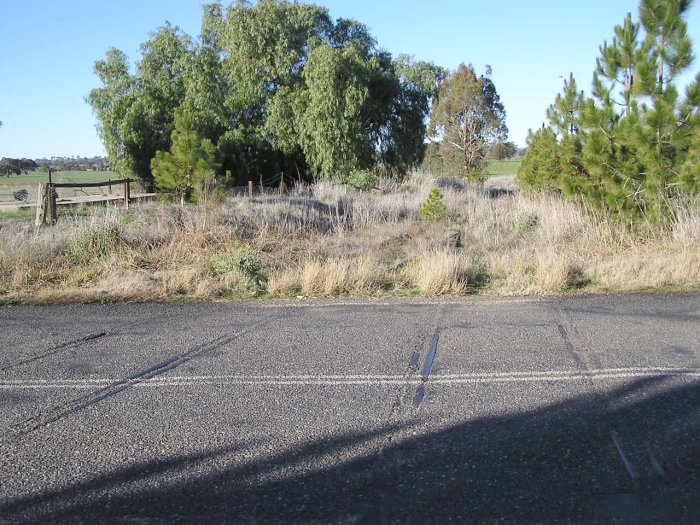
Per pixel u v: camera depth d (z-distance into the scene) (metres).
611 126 12.12
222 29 32.31
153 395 5.32
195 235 12.79
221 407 4.98
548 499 3.42
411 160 33.03
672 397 4.81
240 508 3.46
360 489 3.61
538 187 17.19
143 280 10.60
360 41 32.44
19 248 11.39
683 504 3.33
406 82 32.34
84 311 8.96
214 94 31.66
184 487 3.71
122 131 32.41
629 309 7.99
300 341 6.96
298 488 3.65
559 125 15.61
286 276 10.31
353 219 16.39
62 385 5.66
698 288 9.19
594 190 12.50
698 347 6.15
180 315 8.58
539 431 4.29
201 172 16.94
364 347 6.62
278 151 31.34
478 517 3.27
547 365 5.75
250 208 15.74
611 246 11.62
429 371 5.71
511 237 13.40
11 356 6.66
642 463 3.79
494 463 3.86
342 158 27.89
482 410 4.71
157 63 33.81
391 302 9.16
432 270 9.98
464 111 55.00
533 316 7.82
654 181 11.45
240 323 7.99
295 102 29.03
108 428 4.64
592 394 4.95
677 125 11.23
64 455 4.20
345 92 27.59
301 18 31.22
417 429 4.41
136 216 14.48
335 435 4.36
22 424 4.77
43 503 3.58
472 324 7.51
